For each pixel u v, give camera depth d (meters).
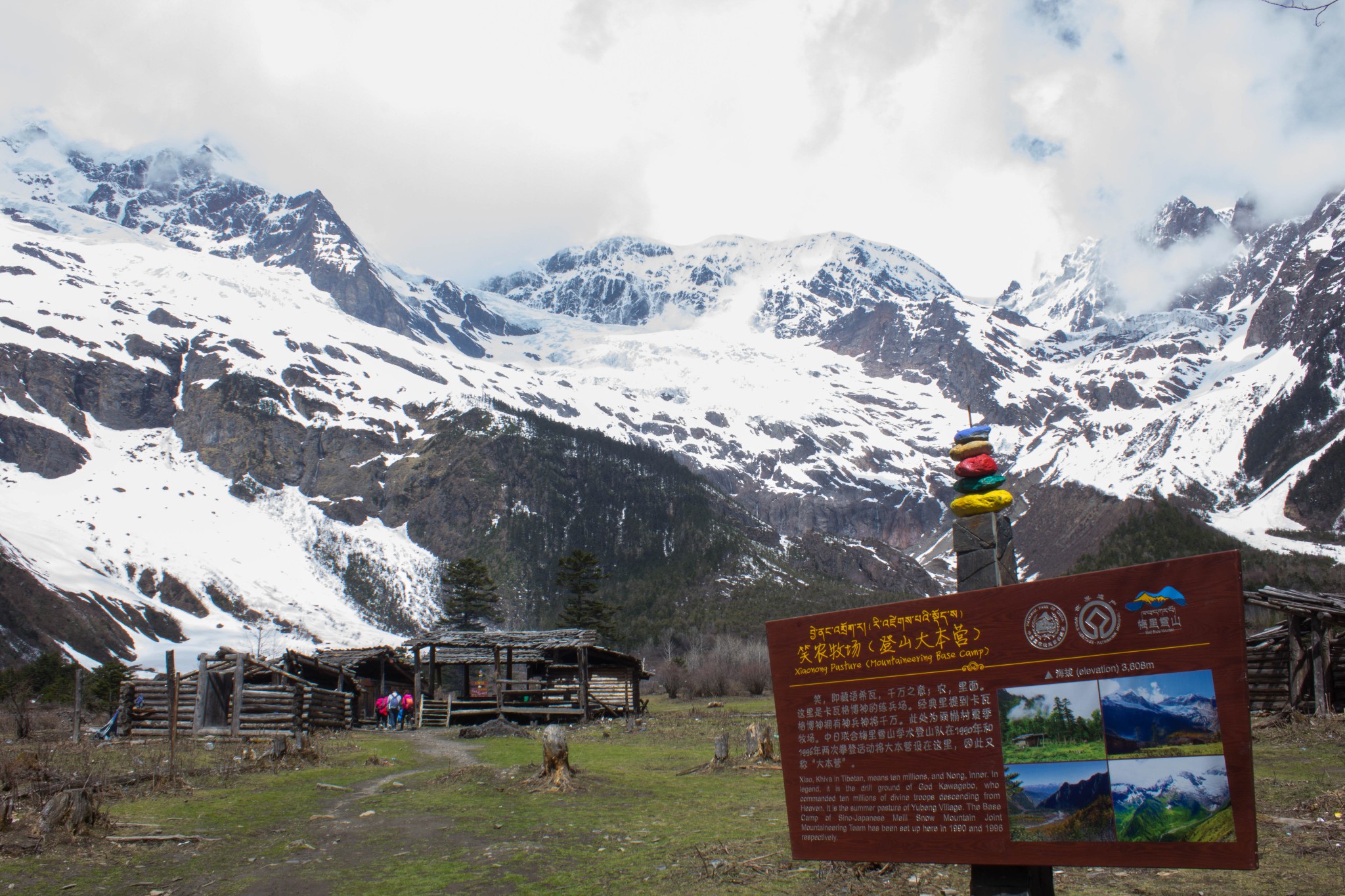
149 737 33.09
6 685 53.56
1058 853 7.29
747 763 21.39
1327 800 13.71
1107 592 7.36
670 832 14.11
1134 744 7.11
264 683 37.12
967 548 8.48
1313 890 9.74
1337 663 28.73
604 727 39.41
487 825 15.03
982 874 7.72
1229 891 9.91
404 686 57.06
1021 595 7.74
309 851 13.43
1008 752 7.62
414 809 16.75
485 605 97.12
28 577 129.50
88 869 12.27
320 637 149.38
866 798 8.14
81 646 123.38
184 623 145.38
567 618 92.44
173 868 12.49
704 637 114.75
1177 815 6.88
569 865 12.31
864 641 8.36
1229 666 6.83
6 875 11.86
